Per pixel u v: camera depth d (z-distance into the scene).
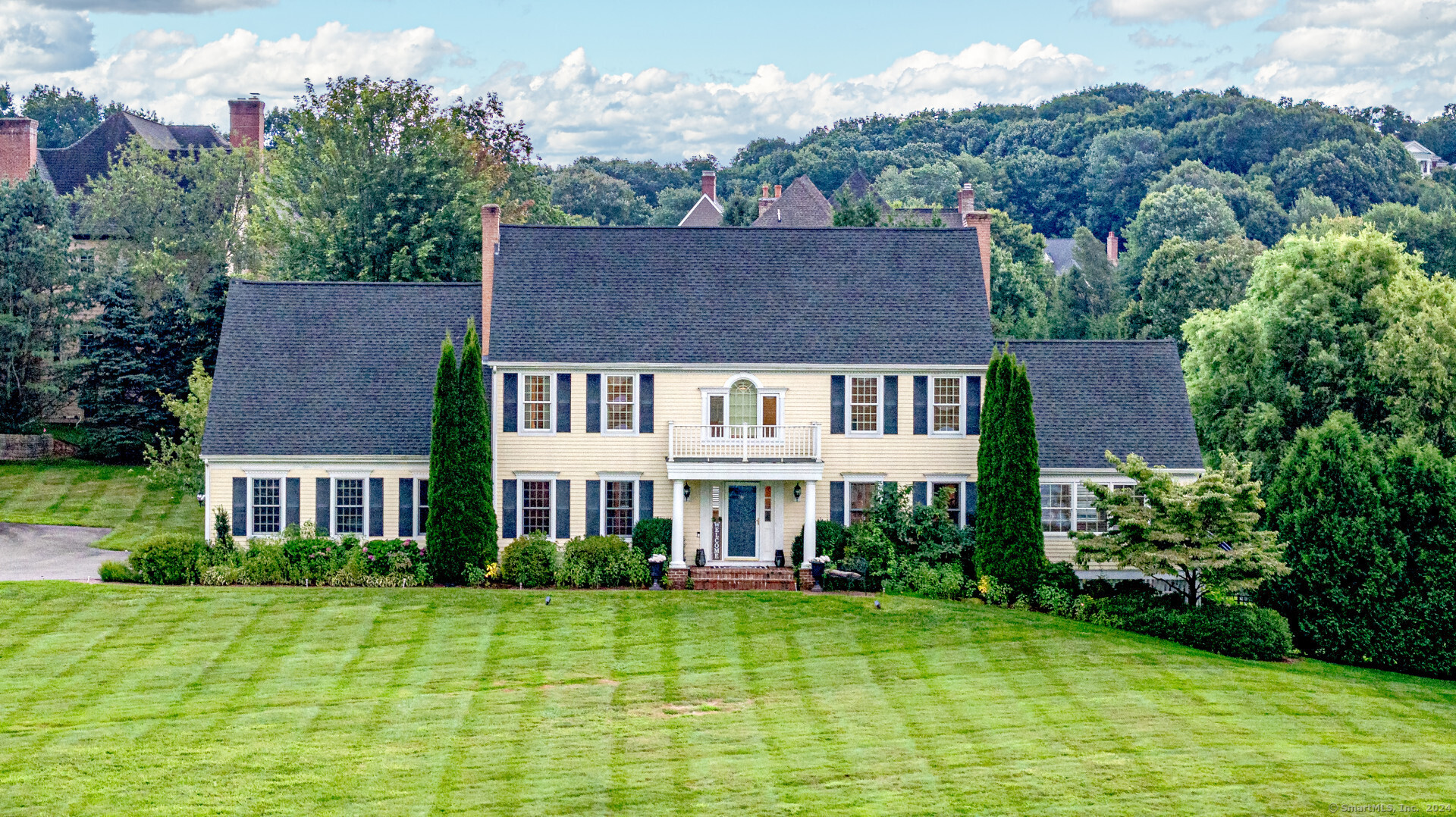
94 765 26.73
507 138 84.94
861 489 45.34
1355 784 26.05
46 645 35.19
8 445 68.25
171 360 67.00
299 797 25.16
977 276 47.78
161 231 79.81
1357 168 133.75
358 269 66.81
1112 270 97.00
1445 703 33.91
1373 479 39.66
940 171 135.25
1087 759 27.16
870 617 38.81
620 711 30.39
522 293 46.50
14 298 70.19
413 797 25.16
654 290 46.97
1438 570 38.53
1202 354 56.62
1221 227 107.38
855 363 44.97
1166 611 38.06
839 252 48.34
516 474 44.91
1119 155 158.88
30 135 89.44
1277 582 39.88
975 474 45.16
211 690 31.77
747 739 28.42
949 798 25.02
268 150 91.75
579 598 40.62
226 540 43.94
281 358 47.00
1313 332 54.19
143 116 105.94
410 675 33.06
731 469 43.53
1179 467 44.78
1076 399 46.47
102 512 57.22
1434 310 52.38
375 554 42.38
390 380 46.72
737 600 40.53
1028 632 37.62
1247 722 30.09
